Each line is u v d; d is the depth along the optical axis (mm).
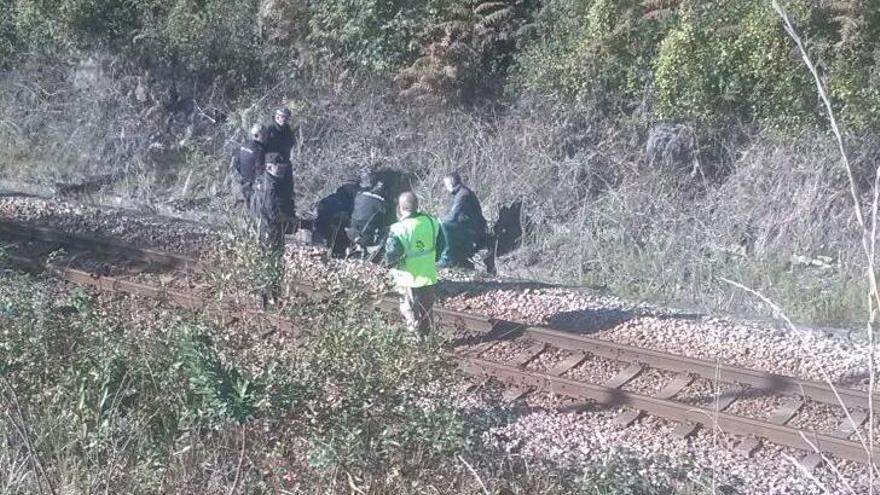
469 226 15578
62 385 6734
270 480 6246
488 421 7344
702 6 17172
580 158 17953
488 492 6473
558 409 9906
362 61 20812
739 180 16719
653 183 17219
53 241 15047
